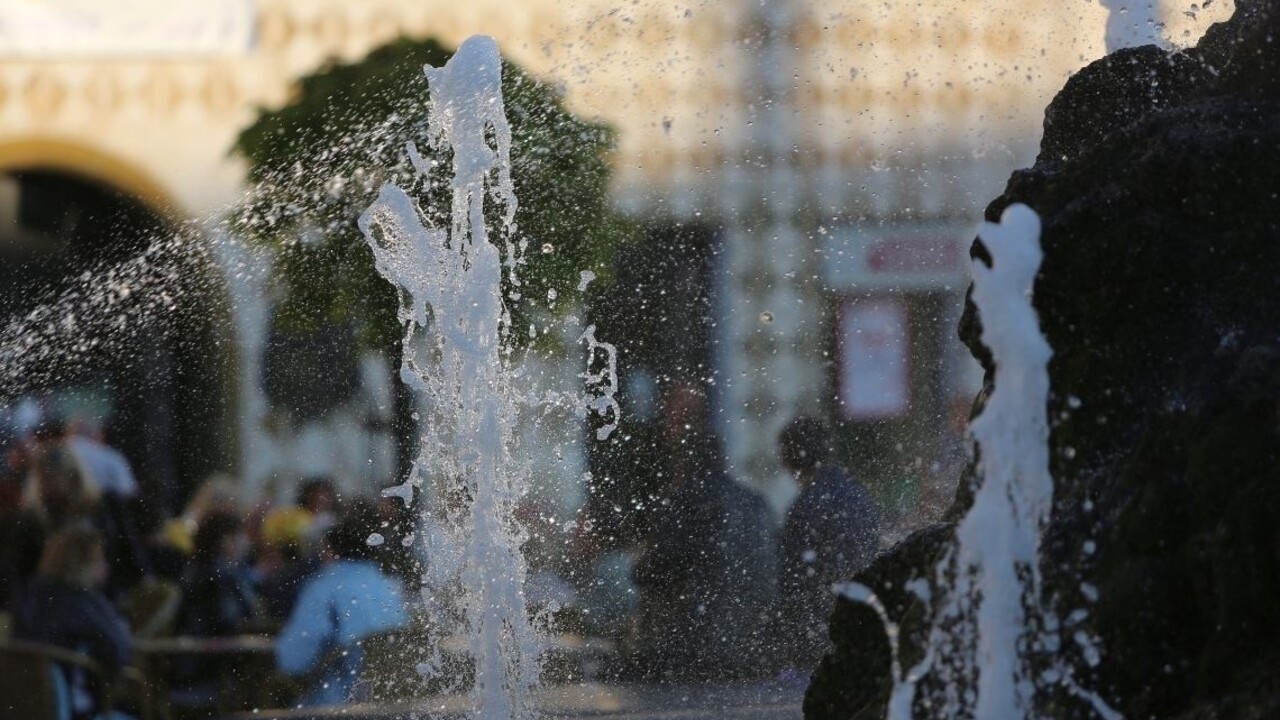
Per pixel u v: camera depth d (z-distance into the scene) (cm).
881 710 742
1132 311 733
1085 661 689
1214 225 740
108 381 2395
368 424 2423
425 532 1479
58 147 2858
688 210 2941
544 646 1706
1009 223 731
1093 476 720
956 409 2645
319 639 1752
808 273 2906
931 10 3050
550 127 2892
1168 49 981
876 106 3055
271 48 2886
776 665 1708
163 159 2814
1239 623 646
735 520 1877
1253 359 692
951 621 725
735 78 2998
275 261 2605
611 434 2348
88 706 1528
